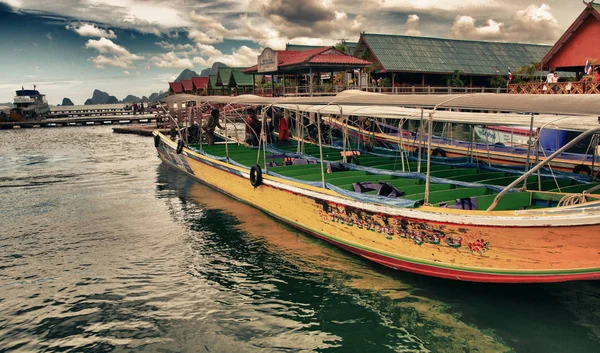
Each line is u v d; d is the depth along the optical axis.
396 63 35.09
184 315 6.28
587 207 5.32
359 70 30.77
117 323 6.09
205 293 6.91
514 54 40.50
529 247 5.64
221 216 10.88
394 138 15.27
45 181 16.72
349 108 11.70
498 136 17.56
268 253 8.38
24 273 7.75
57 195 14.02
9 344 5.66
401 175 9.39
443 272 6.61
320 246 8.64
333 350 5.44
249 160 12.98
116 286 7.19
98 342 5.67
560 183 8.72
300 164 11.66
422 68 35.34
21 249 8.94
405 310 6.23
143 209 11.86
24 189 15.20
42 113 71.56
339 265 7.75
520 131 15.50
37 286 7.23
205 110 20.94
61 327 6.03
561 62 25.03
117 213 11.53
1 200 13.41
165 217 10.98
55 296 6.89
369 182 8.82
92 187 15.21
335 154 13.49
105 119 58.12
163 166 19.78
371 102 7.93
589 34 23.25
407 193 8.33
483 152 12.75
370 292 6.76
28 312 6.42
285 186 9.17
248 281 7.27
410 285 6.91
